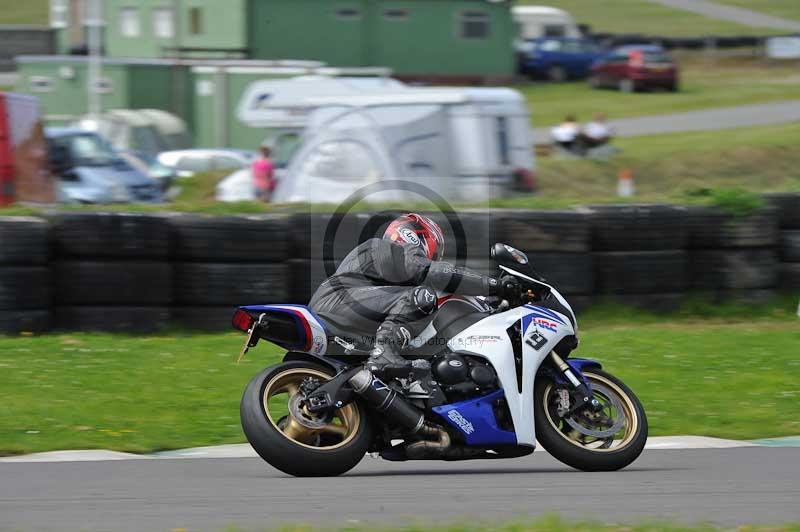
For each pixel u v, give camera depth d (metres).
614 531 16.33
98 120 91.94
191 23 113.94
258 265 38.69
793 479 21.58
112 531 16.45
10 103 54.34
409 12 125.75
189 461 23.58
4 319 36.09
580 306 41.16
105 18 121.69
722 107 128.25
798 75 152.25
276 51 115.62
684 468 22.86
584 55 145.62
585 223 41.06
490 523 17.05
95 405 28.41
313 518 17.58
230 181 72.75
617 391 23.00
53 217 37.16
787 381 32.47
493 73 131.38
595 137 98.69
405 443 21.81
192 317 38.41
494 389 21.92
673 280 42.38
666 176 96.75
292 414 21.11
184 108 98.50
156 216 37.75
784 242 43.81
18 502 18.86
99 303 37.44
